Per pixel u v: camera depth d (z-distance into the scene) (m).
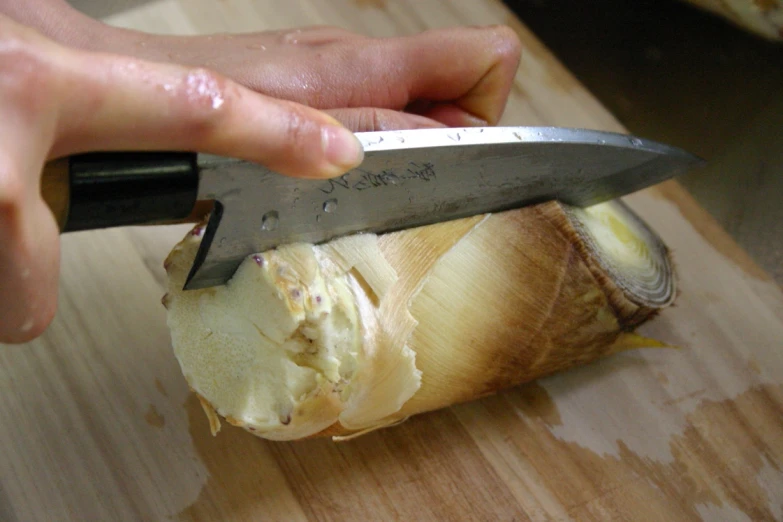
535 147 0.36
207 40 0.44
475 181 0.36
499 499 0.40
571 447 0.42
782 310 0.46
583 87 0.54
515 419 0.42
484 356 0.38
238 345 0.36
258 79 0.42
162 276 0.44
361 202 0.35
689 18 0.64
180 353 0.36
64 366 0.41
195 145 0.29
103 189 0.30
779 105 0.59
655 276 0.43
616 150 0.38
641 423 0.42
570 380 0.43
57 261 0.29
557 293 0.38
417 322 0.36
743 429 0.43
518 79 0.54
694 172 0.56
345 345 0.35
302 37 0.45
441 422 0.42
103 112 0.28
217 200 0.32
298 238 0.35
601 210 0.42
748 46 0.62
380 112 0.40
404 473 0.40
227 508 0.39
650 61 0.63
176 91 0.28
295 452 0.40
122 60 0.28
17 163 0.27
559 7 0.66
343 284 0.36
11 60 0.27
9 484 0.39
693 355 0.44
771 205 0.54
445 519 0.40
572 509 0.40
